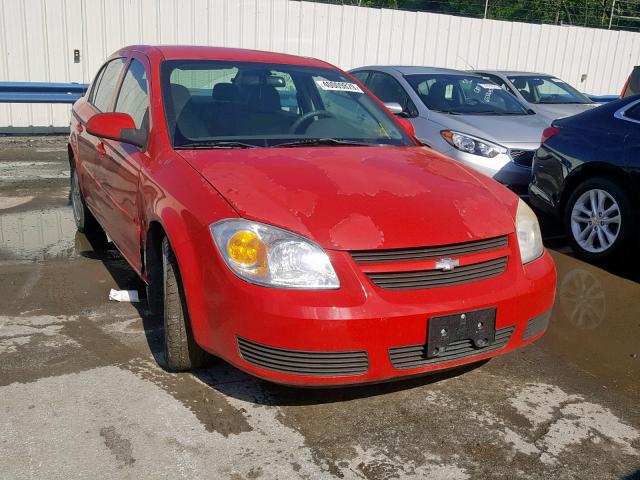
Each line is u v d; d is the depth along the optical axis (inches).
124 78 179.6
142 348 139.9
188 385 125.0
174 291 121.8
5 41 418.9
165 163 132.8
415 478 100.5
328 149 142.8
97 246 214.5
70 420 111.4
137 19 447.2
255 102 155.5
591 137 211.5
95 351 137.6
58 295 169.5
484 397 125.6
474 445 109.7
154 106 146.6
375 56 530.0
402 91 295.4
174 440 107.3
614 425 117.6
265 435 110.0
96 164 184.7
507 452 108.1
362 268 105.2
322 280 103.5
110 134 144.0
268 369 104.7
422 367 108.9
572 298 181.6
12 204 267.3
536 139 258.2
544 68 602.5
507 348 117.9
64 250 209.2
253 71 162.2
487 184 135.0
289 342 102.3
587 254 212.2
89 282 180.1
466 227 114.2
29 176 319.3
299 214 108.9
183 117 144.6
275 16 485.4
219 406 118.2
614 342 154.1
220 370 131.3
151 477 98.0
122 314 158.1
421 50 546.9
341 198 114.3
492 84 318.0
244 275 104.7
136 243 147.3
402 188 121.4
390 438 110.7
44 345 139.6
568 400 125.9
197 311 112.2
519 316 116.5
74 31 433.4
